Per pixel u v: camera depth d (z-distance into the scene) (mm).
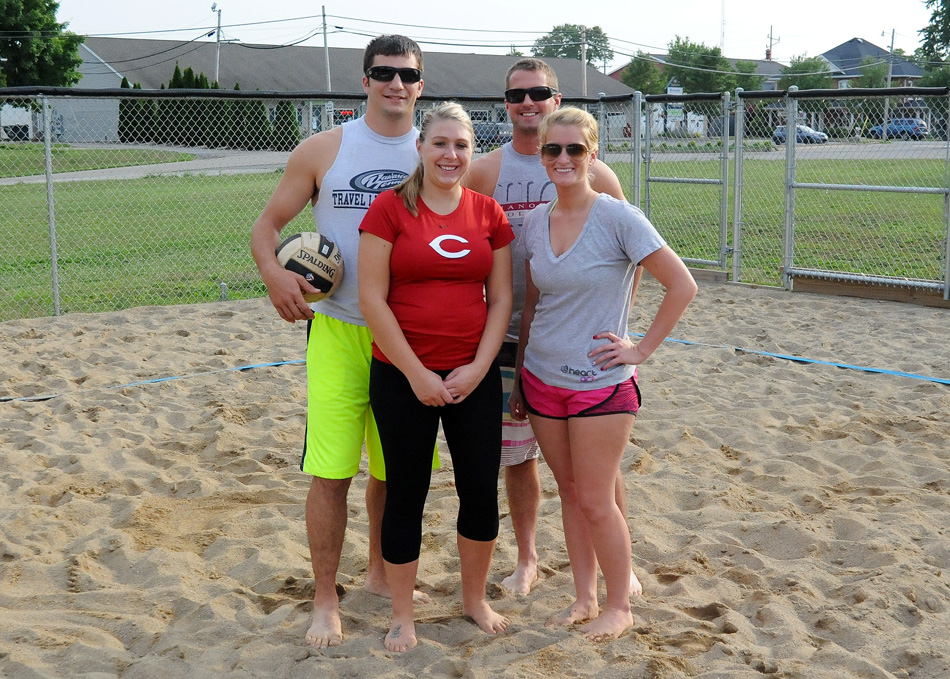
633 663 2912
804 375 6473
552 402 3125
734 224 10391
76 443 5297
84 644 3105
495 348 2973
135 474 4855
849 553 3818
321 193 3271
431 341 2930
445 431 3068
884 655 3002
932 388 6066
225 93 8641
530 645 3100
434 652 3072
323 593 3234
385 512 3096
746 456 5004
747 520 4172
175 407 5980
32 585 3633
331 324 3232
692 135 16484
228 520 4270
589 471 3074
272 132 13461
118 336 7871
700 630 3162
